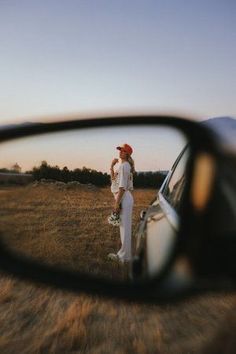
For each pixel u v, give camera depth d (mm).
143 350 3564
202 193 1066
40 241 1977
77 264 2340
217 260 1070
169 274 1199
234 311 1740
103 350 3736
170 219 1693
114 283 1346
